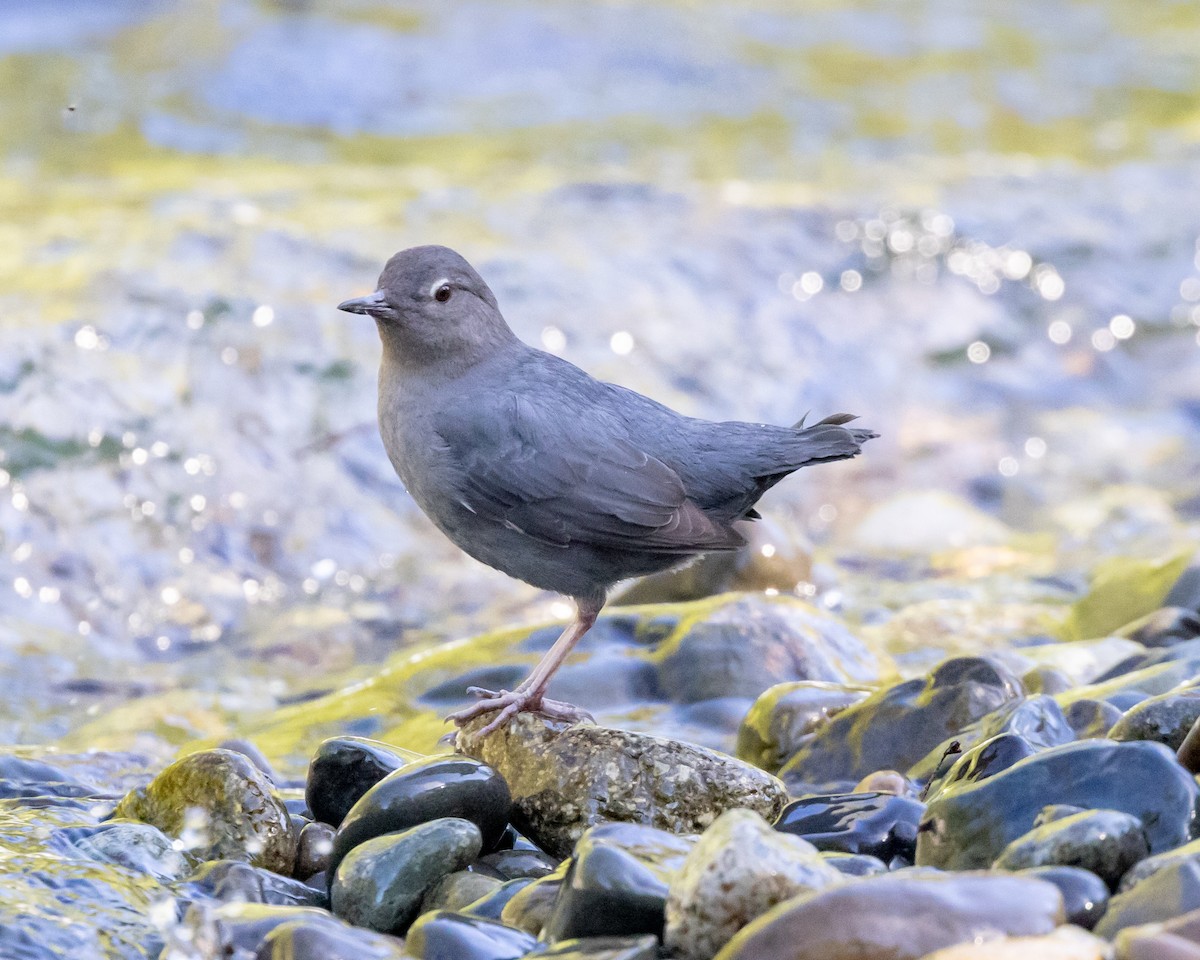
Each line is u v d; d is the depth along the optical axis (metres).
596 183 18.14
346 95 22.09
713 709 9.00
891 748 7.76
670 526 8.16
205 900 6.29
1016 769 6.10
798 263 16.70
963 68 25.02
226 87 21.81
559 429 8.20
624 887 5.54
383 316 8.23
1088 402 16.23
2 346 12.55
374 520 12.82
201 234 15.20
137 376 12.89
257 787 6.89
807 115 22.33
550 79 23.47
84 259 14.42
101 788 8.19
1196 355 16.88
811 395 15.38
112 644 11.07
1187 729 6.46
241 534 12.28
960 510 13.80
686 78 23.78
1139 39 27.11
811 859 5.44
